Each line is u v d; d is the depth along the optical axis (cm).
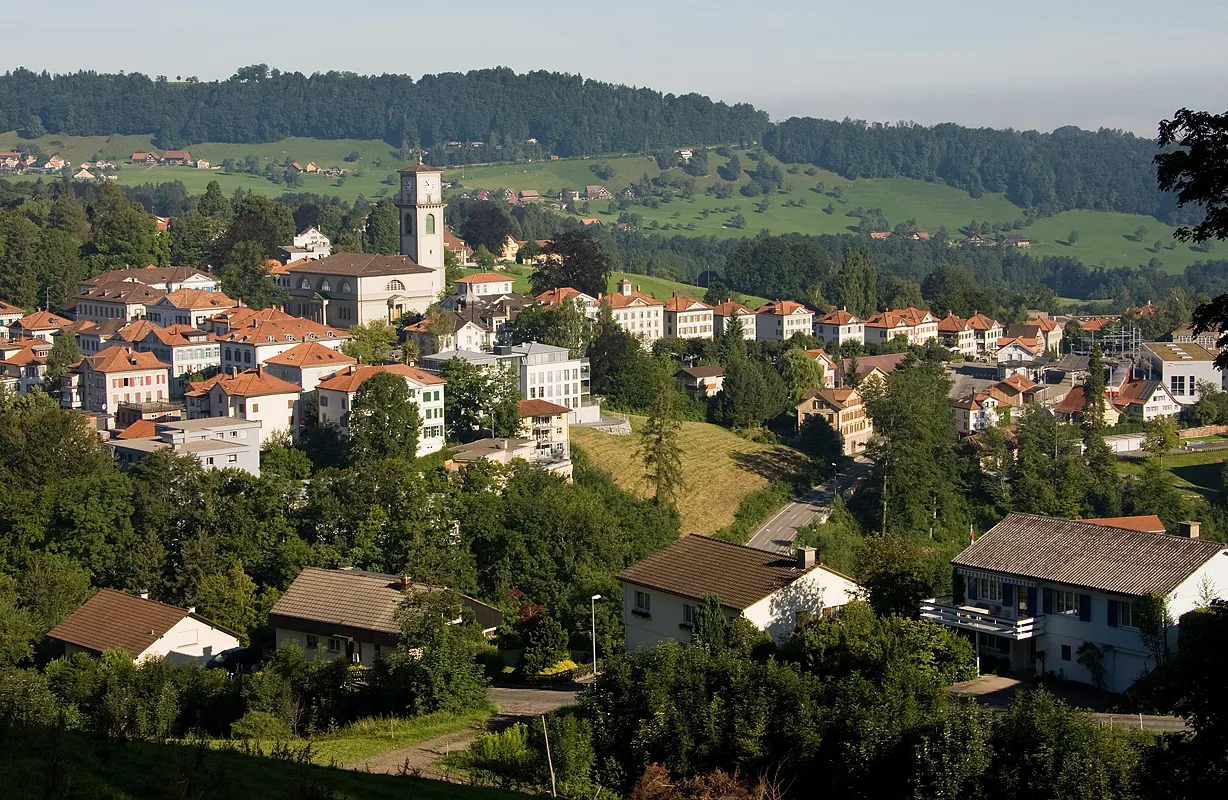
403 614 8569
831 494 18675
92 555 12769
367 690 7794
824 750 6256
